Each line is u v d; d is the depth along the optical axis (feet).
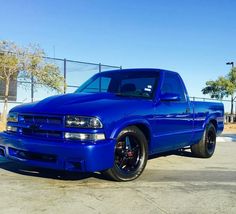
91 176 19.16
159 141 20.25
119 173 17.80
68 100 18.20
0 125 48.80
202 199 15.67
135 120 18.10
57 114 16.90
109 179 18.26
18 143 17.58
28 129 17.75
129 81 22.25
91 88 23.16
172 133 21.42
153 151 20.21
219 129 28.35
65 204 14.51
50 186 17.08
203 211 14.10
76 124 16.53
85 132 16.40
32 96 60.85
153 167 22.74
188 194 16.38
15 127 18.35
